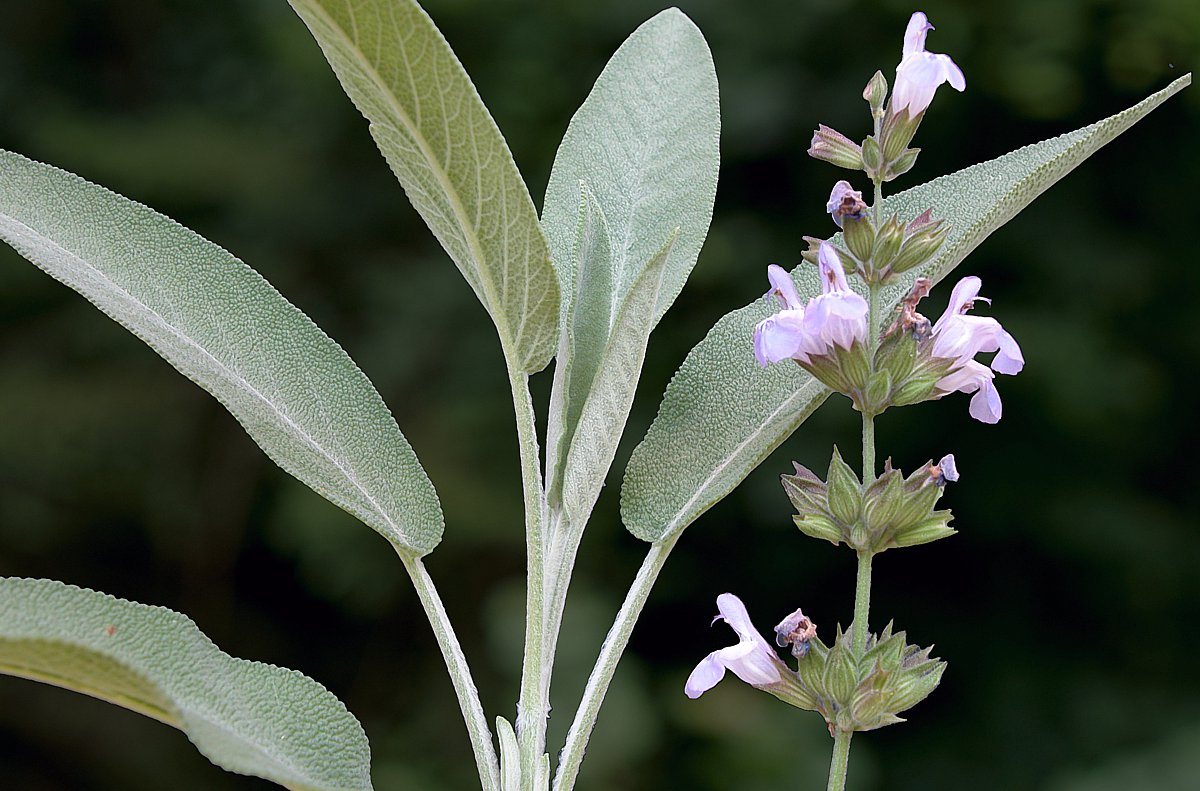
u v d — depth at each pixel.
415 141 1.31
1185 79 1.54
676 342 7.16
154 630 1.34
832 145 1.51
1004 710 7.37
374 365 7.62
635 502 1.62
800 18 7.34
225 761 1.11
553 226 1.80
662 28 1.93
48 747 7.76
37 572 8.08
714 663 1.48
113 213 1.63
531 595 1.46
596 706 1.49
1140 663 7.52
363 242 8.19
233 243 8.11
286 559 8.32
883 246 1.47
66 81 8.91
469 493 7.16
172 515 8.15
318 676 7.98
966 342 1.49
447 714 7.32
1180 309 7.72
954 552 7.61
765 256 7.24
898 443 7.33
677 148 1.85
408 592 7.66
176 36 9.06
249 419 1.56
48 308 8.15
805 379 1.66
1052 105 7.45
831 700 1.43
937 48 7.41
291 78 8.36
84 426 7.86
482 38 7.88
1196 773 6.49
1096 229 7.73
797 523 1.48
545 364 1.47
